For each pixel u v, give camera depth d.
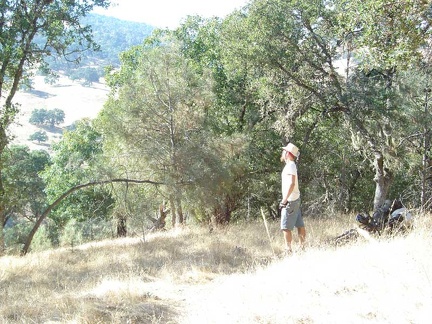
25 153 46.19
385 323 3.79
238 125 26.11
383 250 6.09
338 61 20.20
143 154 18.56
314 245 8.03
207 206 19.47
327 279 5.44
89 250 14.09
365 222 8.62
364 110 19.41
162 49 19.66
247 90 24.34
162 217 26.64
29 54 20.14
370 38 10.46
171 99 19.02
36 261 12.23
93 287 7.91
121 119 19.08
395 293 4.40
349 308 4.30
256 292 5.64
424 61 13.31
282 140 26.12
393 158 19.52
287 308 4.73
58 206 36.72
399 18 9.68
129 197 17.64
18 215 47.22
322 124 26.11
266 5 18.86
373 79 19.67
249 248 10.86
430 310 3.79
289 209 7.97
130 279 7.80
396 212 8.43
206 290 7.16
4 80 21.06
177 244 13.05
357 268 5.59
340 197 26.20
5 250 19.67
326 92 20.08
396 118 19.05
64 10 20.08
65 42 20.73
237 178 23.42
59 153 38.06
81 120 39.47
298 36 19.47
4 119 18.98
